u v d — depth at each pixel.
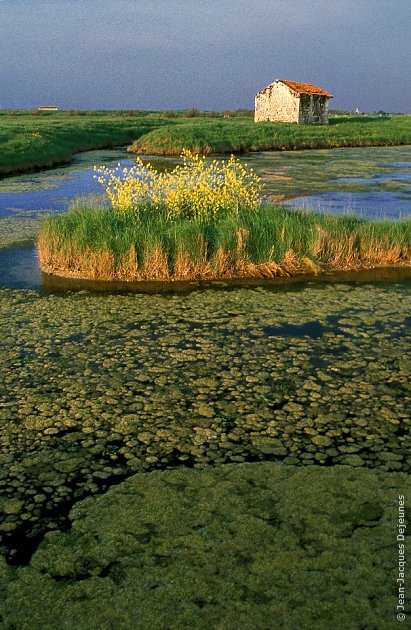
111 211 11.99
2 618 3.53
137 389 6.31
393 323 8.24
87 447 5.26
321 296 9.55
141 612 3.54
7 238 13.49
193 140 37.19
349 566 3.83
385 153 36.41
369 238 11.76
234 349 7.34
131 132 48.28
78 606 3.59
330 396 6.16
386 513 4.32
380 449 5.20
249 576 3.77
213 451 5.19
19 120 51.94
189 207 12.15
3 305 9.04
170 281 10.41
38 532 4.21
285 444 5.29
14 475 4.87
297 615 3.49
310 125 48.97
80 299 9.37
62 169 27.86
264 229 11.15
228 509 4.39
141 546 4.04
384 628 3.40
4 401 6.05
